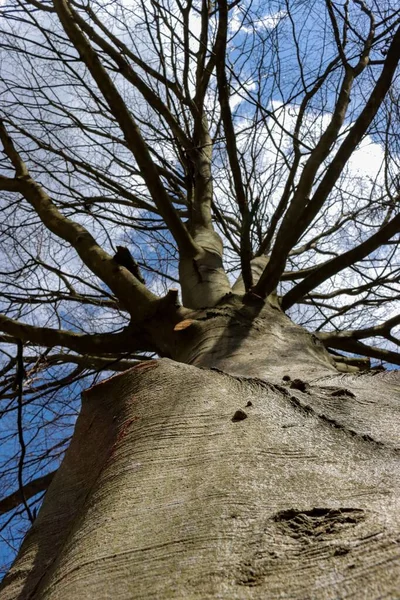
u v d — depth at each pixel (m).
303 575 0.66
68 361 4.67
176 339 2.88
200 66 4.95
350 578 0.63
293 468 1.02
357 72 3.71
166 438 1.33
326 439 1.17
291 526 0.79
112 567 0.84
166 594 0.72
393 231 3.16
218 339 2.62
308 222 2.96
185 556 0.79
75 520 1.29
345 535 0.73
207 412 1.41
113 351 3.32
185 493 1.02
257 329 2.71
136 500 1.06
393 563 0.63
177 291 3.07
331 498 0.87
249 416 1.34
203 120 5.72
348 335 4.07
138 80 4.52
